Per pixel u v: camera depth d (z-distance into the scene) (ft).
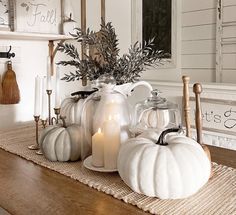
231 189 2.86
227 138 6.91
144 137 3.00
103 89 3.47
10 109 5.81
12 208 2.59
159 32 8.87
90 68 3.64
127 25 8.16
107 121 3.29
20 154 3.93
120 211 2.50
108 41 3.62
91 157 3.53
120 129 3.34
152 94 3.71
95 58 3.80
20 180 3.16
